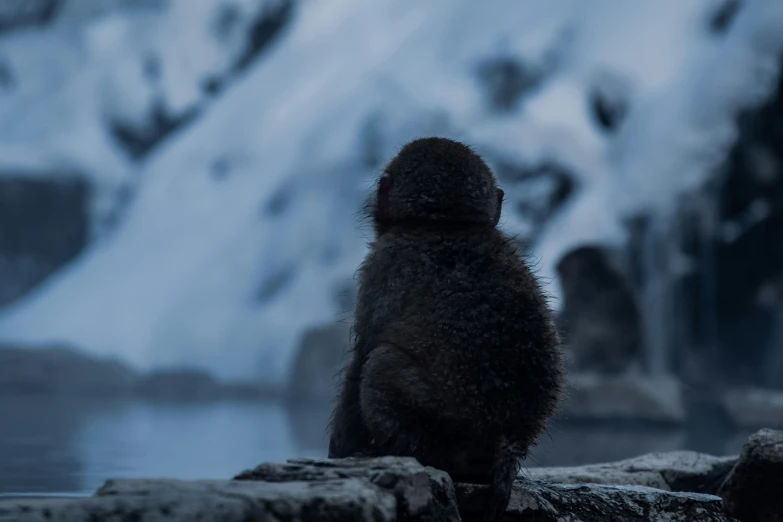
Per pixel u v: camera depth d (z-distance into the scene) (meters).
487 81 33.06
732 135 27.92
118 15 45.25
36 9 46.31
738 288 28.77
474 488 2.88
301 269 31.80
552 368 2.89
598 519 3.28
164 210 37.09
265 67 42.38
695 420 18.22
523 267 3.00
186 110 42.75
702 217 27.75
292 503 2.37
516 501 3.07
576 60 32.66
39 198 37.69
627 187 28.52
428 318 2.83
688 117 28.75
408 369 2.81
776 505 3.91
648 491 3.47
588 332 18.88
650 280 27.44
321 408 19.69
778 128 27.83
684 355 27.52
